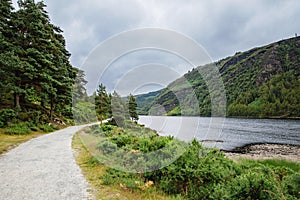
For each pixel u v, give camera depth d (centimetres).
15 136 1255
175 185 509
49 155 785
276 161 1195
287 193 462
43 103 2128
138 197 431
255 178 428
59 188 460
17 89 1489
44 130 1585
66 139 1197
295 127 4244
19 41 1594
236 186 429
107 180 497
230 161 638
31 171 582
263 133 3262
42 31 1706
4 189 450
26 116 1636
